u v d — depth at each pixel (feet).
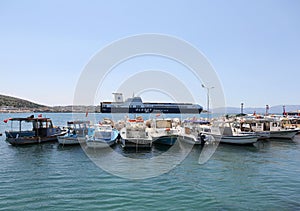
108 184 48.80
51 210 36.65
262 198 42.09
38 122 105.60
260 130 124.88
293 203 39.91
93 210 36.70
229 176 55.52
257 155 80.94
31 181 50.34
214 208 38.04
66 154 78.74
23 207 37.63
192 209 37.58
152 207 38.06
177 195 43.27
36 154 78.95
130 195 42.96
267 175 56.44
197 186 48.21
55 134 108.88
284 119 147.95
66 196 42.16
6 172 57.41
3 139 113.09
